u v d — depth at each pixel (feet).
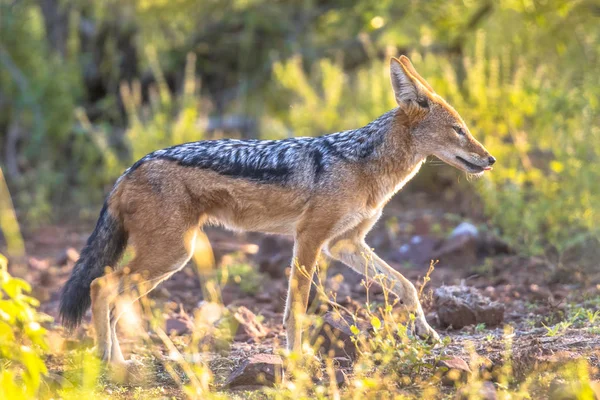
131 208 29.60
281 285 42.01
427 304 35.37
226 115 79.41
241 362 27.27
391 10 71.10
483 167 31.37
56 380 25.16
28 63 76.18
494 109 53.42
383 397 23.06
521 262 43.50
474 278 41.68
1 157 76.59
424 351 25.61
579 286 38.14
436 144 31.24
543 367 24.11
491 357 26.55
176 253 29.48
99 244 30.22
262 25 77.36
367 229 31.27
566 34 61.36
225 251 45.37
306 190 29.81
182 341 31.37
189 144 30.78
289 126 71.05
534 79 54.95
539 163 53.11
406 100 30.96
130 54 79.51
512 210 46.91
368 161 30.32
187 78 67.41
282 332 33.40
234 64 80.94
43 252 53.93
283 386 24.32
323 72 67.51
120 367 27.25
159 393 25.38
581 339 28.22
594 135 47.57
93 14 78.64
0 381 20.20
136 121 61.36
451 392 23.89
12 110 75.36
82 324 34.96
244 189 30.17
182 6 75.56
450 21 67.31
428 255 45.50
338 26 76.33
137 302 34.22
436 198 59.31
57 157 74.33
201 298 39.78
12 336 22.57
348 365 27.22
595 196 44.50
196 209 30.07
